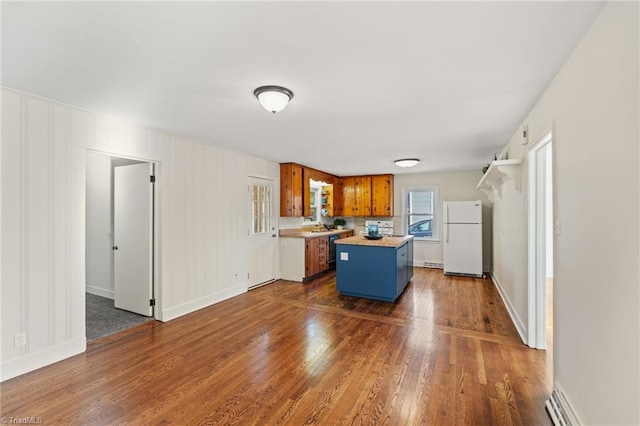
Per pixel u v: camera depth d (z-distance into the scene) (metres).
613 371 1.32
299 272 5.55
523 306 3.04
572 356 1.75
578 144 1.68
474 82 2.17
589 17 1.45
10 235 2.33
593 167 1.50
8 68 1.97
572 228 1.76
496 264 5.20
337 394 2.12
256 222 5.18
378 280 4.30
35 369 2.45
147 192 3.63
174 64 1.92
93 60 1.87
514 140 3.50
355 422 1.83
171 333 3.18
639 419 1.14
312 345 2.89
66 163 2.65
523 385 2.21
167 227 3.59
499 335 3.11
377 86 2.25
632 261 1.19
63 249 2.64
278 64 1.92
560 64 1.90
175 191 3.69
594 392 1.49
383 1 1.33
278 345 2.89
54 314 2.58
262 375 2.36
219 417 1.88
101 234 4.53
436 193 6.88
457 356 2.66
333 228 7.54
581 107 1.64
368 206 7.30
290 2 1.33
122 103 2.60
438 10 1.39
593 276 1.51
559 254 1.97
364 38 1.63
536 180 2.81
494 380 2.28
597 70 1.45
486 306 4.05
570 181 1.79
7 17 1.43
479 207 5.85
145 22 1.49
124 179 3.85
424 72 2.03
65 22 1.48
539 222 2.80
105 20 1.47
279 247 5.74
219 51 1.77
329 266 6.50
